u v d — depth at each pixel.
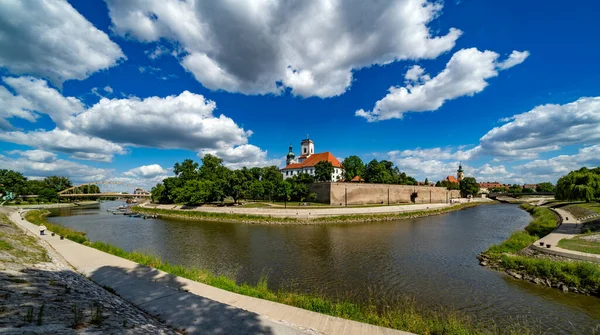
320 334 7.18
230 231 38.38
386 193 76.12
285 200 68.19
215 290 10.40
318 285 16.70
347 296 15.02
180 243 29.81
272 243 29.48
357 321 8.66
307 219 47.78
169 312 7.61
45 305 6.15
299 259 22.72
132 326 5.86
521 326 11.92
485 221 48.62
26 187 97.12
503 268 19.50
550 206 67.31
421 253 24.75
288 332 6.59
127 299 8.70
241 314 7.59
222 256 23.83
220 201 75.88
